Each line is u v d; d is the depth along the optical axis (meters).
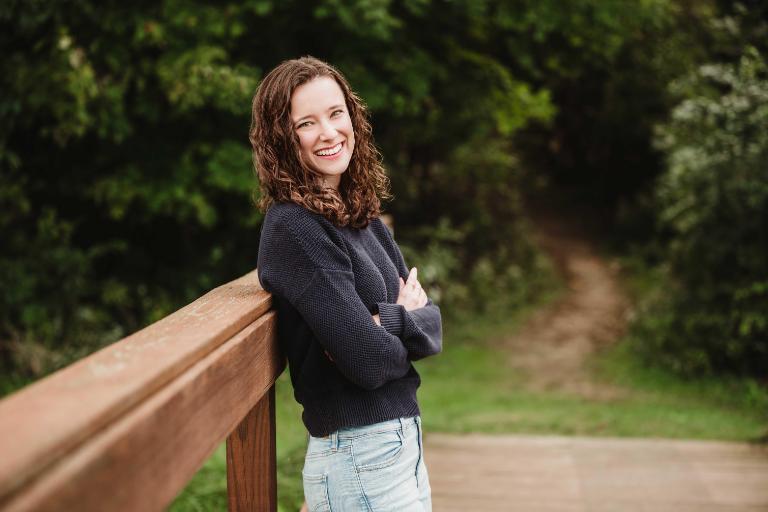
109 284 6.91
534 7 7.17
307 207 1.65
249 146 6.97
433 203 12.51
